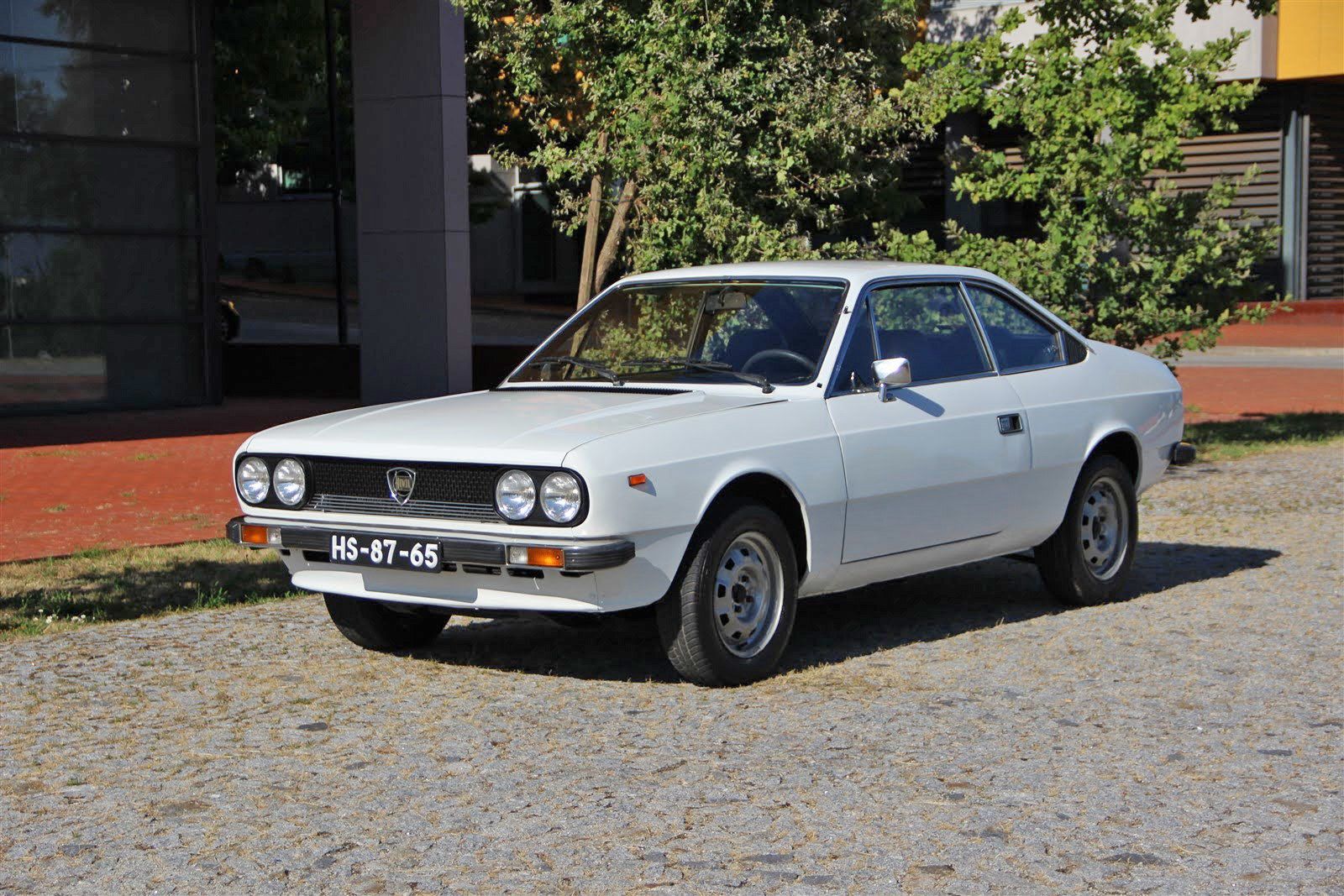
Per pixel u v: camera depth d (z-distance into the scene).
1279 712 6.04
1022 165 13.47
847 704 6.20
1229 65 12.79
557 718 6.01
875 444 6.90
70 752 5.61
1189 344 12.87
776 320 7.15
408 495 6.29
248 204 47.41
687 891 4.26
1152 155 12.53
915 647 7.26
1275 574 8.98
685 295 7.46
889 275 7.37
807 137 11.59
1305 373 25.56
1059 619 7.86
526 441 6.09
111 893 4.29
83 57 20.19
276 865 4.48
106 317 20.61
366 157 20.20
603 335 7.55
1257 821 4.81
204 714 6.12
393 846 4.63
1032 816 4.86
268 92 31.61
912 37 15.95
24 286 19.77
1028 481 7.67
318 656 7.11
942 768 5.34
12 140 19.52
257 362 24.27
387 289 20.25
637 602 6.16
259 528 6.65
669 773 5.30
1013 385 7.71
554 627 7.75
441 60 19.73
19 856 4.58
